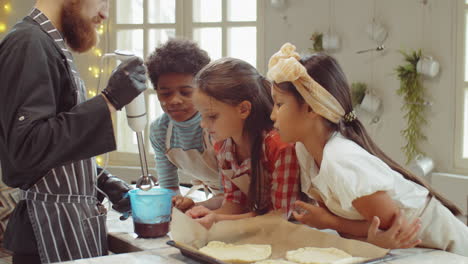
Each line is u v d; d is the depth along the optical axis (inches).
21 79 48.6
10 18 150.3
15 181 53.7
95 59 153.5
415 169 123.6
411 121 128.9
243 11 145.6
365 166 46.8
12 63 49.1
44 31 52.6
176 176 78.0
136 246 53.9
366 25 132.2
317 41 135.7
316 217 52.1
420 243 51.8
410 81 125.8
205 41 149.0
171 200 57.9
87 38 56.5
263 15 142.9
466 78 125.6
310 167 53.2
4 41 50.9
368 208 46.9
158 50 65.9
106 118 51.2
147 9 149.4
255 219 51.1
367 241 47.1
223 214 58.2
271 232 50.4
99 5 55.9
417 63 124.1
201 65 65.0
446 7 124.6
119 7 152.1
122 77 52.2
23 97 48.5
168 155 73.9
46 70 49.9
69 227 53.6
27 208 53.4
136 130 58.6
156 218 56.6
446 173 127.2
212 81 54.4
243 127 56.6
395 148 132.0
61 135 48.8
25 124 47.9
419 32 127.6
